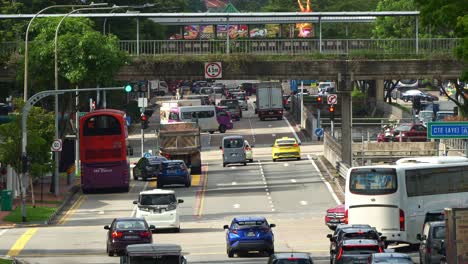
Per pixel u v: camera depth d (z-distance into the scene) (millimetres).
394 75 153375
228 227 85750
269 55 154125
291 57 154125
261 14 155625
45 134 130375
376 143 167125
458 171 91188
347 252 68562
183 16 154750
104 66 148500
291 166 162625
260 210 119438
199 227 106250
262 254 85500
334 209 100812
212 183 146000
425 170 89250
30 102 117500
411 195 88375
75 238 98188
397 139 181250
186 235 99375
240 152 166000
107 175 137875
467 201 91000
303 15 155125
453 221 64500
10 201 119875
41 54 147125
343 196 129625
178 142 156125
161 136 156750
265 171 157625
